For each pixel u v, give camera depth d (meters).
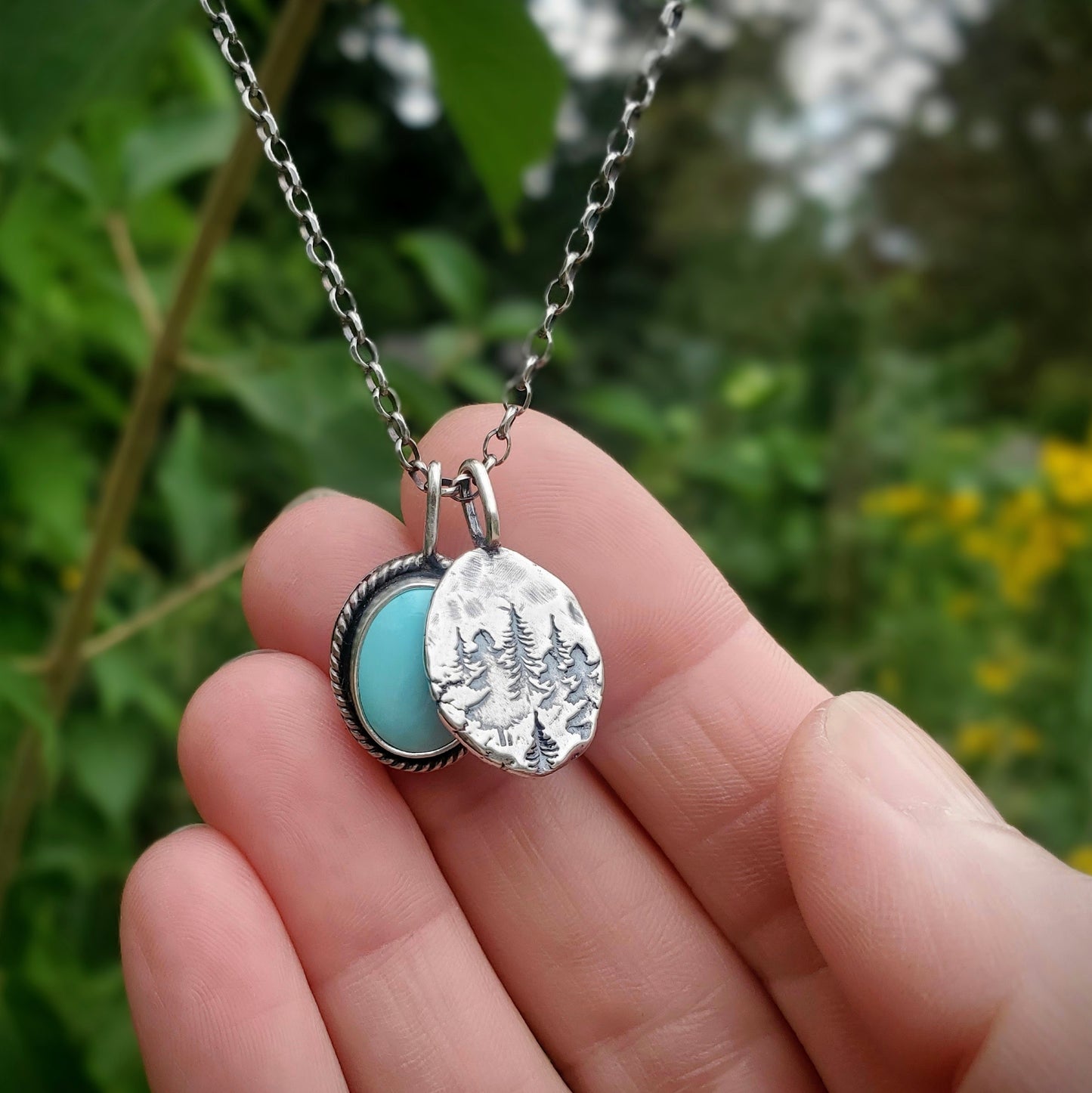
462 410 0.10
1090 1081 0.07
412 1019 0.09
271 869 0.09
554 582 0.09
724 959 0.09
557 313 0.10
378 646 0.09
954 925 0.07
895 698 0.20
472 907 0.09
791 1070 0.09
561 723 0.09
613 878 0.09
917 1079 0.08
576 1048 0.09
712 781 0.09
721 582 0.10
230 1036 0.08
